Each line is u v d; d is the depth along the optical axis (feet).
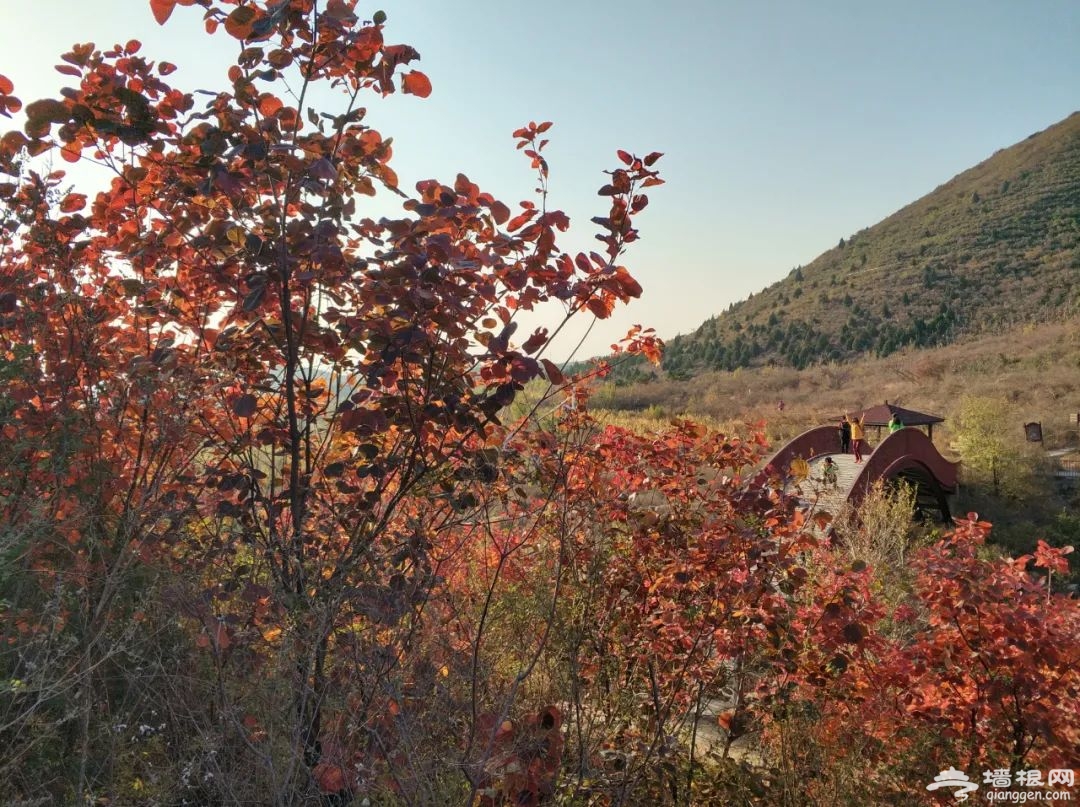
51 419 11.51
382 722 10.26
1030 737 14.70
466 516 12.02
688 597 15.39
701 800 14.76
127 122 11.07
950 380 182.39
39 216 12.19
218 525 11.63
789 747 14.97
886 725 14.87
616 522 15.90
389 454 11.86
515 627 13.48
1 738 9.67
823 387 216.33
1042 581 15.53
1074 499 82.23
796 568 15.29
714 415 166.40
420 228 10.94
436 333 11.19
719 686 15.48
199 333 12.50
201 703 10.23
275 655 10.22
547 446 13.20
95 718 10.44
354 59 10.97
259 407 12.54
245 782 9.56
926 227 462.19
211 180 10.30
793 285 469.98
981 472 86.69
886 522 43.47
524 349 11.41
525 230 11.73
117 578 10.55
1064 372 164.14
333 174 10.10
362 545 11.04
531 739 11.02
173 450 12.14
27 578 10.46
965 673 14.90
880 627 19.02
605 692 14.87
